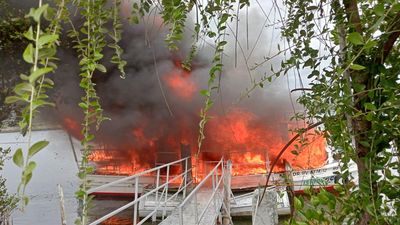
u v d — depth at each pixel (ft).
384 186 5.16
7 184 43.73
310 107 6.89
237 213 41.37
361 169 5.57
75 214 44.70
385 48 5.33
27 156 2.80
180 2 6.02
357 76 5.56
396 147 5.51
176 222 26.37
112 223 46.73
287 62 6.94
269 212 21.03
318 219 5.19
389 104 5.18
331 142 6.35
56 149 58.18
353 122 5.66
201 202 33.42
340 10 6.03
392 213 5.17
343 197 5.67
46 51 2.97
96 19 5.61
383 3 4.42
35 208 47.19
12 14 15.43
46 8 2.73
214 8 6.24
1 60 16.49
